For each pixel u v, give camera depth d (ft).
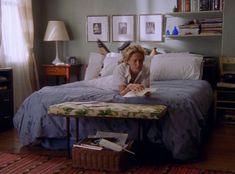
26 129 10.21
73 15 17.42
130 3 16.30
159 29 15.89
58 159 9.33
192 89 10.55
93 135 9.39
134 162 8.96
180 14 15.21
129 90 9.29
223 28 14.16
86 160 8.48
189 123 8.80
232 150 10.11
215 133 12.17
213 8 14.40
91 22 17.10
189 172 8.24
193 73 13.15
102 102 9.35
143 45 16.29
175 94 9.46
